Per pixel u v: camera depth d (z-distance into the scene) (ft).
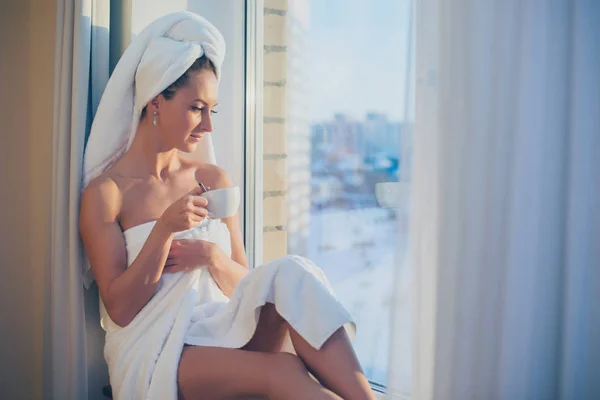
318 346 4.45
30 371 6.34
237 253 5.93
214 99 5.47
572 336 4.15
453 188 4.53
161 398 4.67
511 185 4.29
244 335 4.76
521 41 4.24
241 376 4.52
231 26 7.02
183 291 5.10
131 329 5.06
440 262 4.59
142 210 5.44
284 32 6.49
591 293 4.13
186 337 4.91
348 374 4.39
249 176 7.10
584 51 4.06
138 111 5.48
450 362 4.59
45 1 6.19
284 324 4.99
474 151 4.42
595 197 4.09
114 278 5.14
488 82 4.38
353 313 5.83
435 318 4.64
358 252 5.81
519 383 4.31
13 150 6.22
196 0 6.80
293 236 6.48
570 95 4.15
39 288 6.30
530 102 4.20
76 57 5.53
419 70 4.66
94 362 6.10
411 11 4.80
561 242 4.25
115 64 6.17
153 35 5.37
